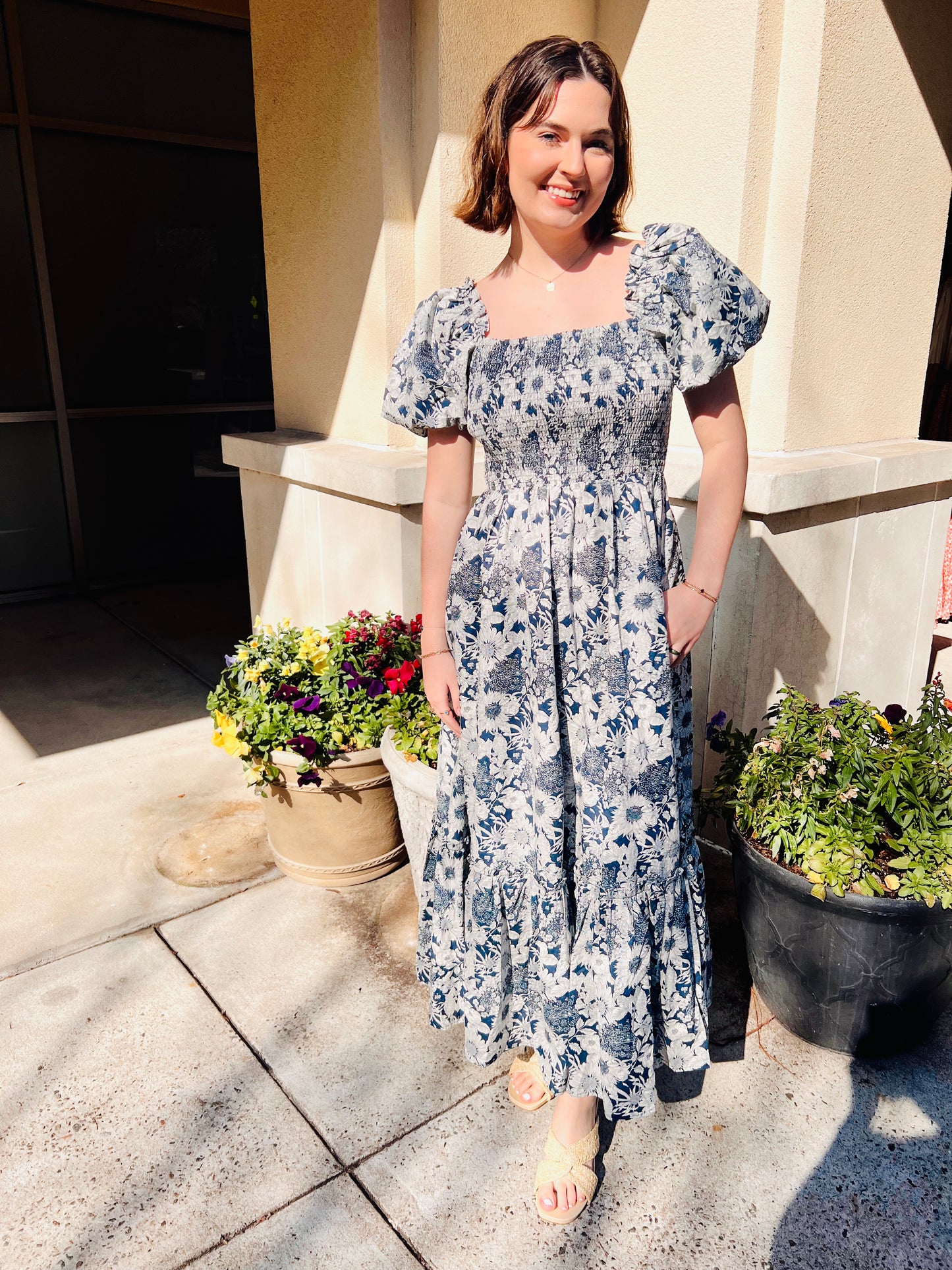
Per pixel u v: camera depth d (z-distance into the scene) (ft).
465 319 4.76
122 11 15.67
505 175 4.64
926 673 10.83
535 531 4.59
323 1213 5.26
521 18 8.29
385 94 8.11
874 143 8.23
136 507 18.04
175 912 8.03
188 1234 5.14
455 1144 5.72
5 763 10.86
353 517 9.07
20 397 16.47
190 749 11.23
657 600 4.66
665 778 4.79
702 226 8.28
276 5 9.19
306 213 9.58
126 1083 6.18
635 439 4.56
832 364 8.65
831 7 7.43
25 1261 4.99
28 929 7.79
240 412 18.69
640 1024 5.00
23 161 15.38
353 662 8.00
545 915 4.93
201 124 16.92
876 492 8.54
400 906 8.04
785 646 8.48
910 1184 5.42
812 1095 6.09
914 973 5.93
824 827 5.99
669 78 8.24
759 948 6.42
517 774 4.97
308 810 7.91
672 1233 5.13
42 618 16.33
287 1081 6.21
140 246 16.83
